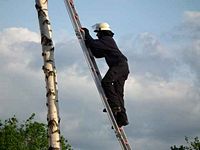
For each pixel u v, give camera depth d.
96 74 10.25
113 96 10.16
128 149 9.78
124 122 10.17
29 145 54.62
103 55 10.54
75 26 10.38
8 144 53.84
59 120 9.29
